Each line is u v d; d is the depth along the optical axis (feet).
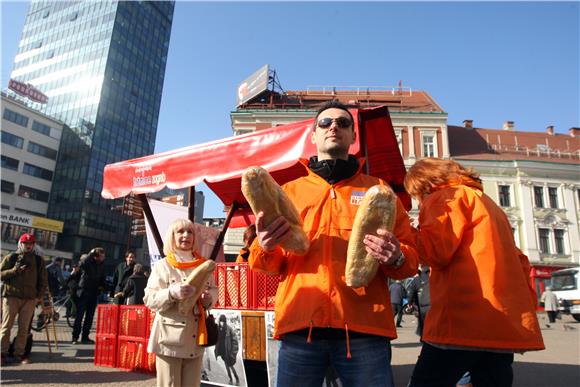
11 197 182.70
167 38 269.23
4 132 182.39
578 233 98.89
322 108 7.10
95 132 204.23
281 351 6.04
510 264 6.70
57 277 32.60
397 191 17.35
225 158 13.51
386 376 5.55
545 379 16.17
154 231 17.84
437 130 101.40
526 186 100.07
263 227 5.40
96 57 222.28
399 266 5.47
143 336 15.92
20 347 17.30
